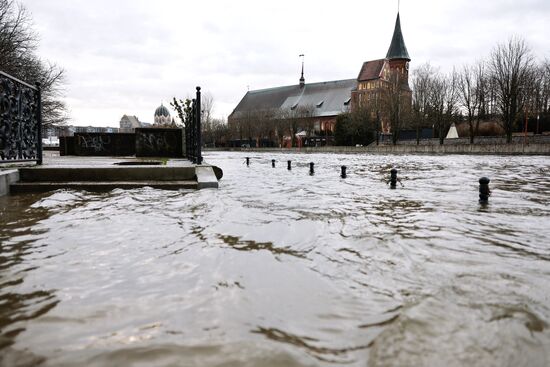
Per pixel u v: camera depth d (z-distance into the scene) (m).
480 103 53.00
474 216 6.09
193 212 5.75
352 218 5.80
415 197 8.46
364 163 26.31
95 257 3.48
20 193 7.45
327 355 1.95
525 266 3.49
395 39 88.12
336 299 2.67
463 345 2.06
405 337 2.14
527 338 2.15
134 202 6.55
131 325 2.23
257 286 2.89
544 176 14.68
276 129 91.75
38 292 2.68
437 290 2.86
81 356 1.90
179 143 16.64
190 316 2.36
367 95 81.00
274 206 6.86
